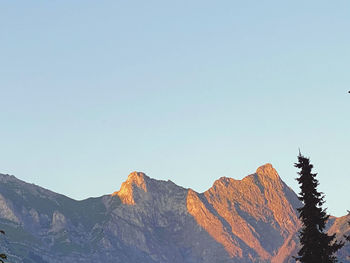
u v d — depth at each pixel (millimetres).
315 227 71125
